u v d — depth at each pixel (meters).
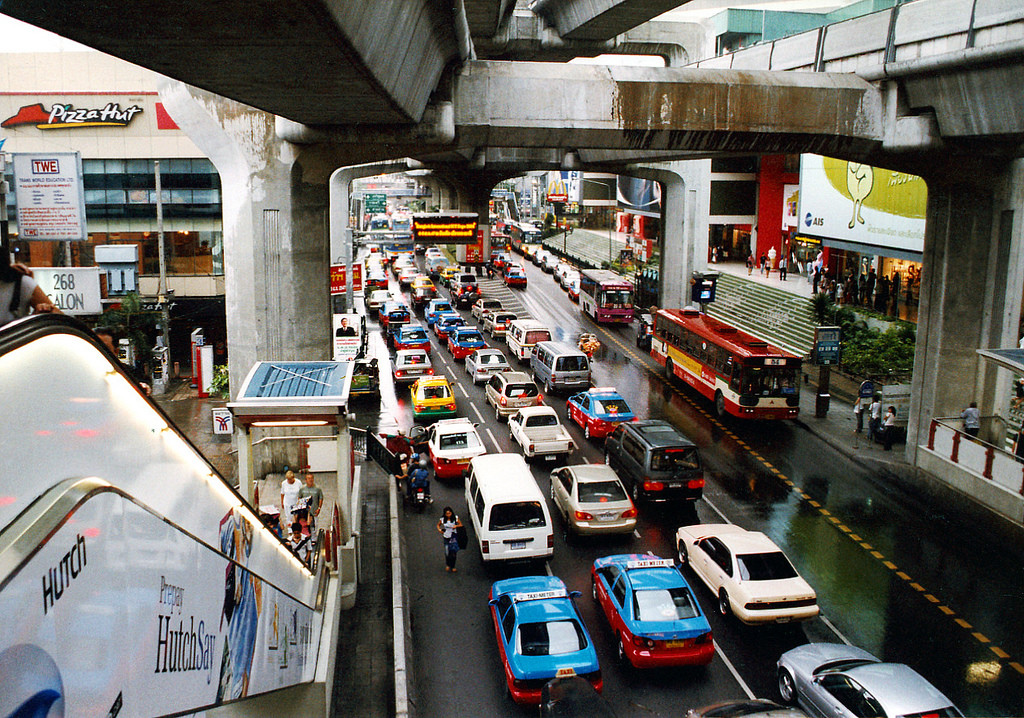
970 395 24.00
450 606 16.45
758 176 60.84
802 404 32.03
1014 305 23.50
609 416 26.92
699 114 22.78
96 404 4.54
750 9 47.34
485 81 21.59
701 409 31.56
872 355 35.19
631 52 39.72
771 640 15.13
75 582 3.67
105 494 4.06
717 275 42.59
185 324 39.94
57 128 38.16
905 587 17.25
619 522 19.16
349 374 17.59
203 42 9.41
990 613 16.16
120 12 7.98
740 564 15.54
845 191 44.69
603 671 14.08
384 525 20.56
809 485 23.50
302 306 22.81
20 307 5.34
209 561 6.04
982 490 20.98
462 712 12.85
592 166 44.94
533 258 82.38
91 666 3.84
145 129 38.59
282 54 10.18
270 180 22.09
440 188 111.62
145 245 39.53
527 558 17.50
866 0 43.59
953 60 19.75
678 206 47.78
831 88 23.08
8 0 7.28
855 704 11.48
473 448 23.83
